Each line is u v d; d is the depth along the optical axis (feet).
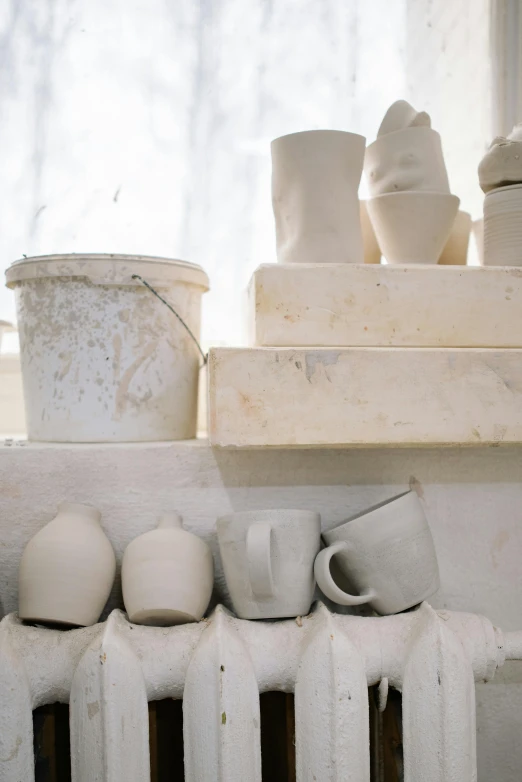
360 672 2.30
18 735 2.23
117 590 2.79
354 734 2.27
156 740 2.60
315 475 2.86
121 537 2.77
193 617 2.45
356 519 2.48
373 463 2.89
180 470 2.79
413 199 2.99
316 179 2.86
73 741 2.25
